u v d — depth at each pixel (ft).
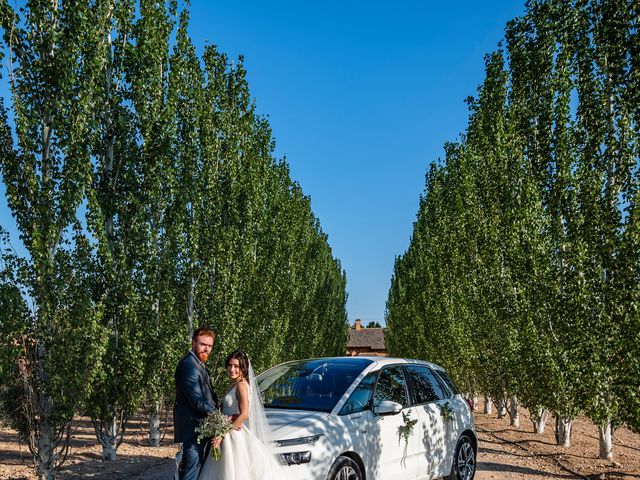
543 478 36.37
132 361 41.22
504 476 36.27
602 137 39.32
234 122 61.82
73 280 34.68
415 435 27.12
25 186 34.12
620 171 36.45
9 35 35.12
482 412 93.35
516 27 53.88
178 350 45.19
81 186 35.27
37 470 32.94
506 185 55.67
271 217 80.33
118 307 41.22
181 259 52.11
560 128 46.91
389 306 179.52
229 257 54.90
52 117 35.68
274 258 77.25
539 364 46.26
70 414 33.19
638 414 33.86
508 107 57.98
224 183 59.67
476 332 66.28
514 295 54.80
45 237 33.45
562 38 46.57
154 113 47.19
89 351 34.24
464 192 70.38
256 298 70.03
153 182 45.88
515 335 55.11
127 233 44.27
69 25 36.76
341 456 22.80
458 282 73.72
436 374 31.73
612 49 36.86
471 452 31.99
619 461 44.16
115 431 43.01
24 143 34.14
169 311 45.78
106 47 44.70
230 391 21.07
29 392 32.91
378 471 24.45
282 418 23.31
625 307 34.99
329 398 24.95
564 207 45.62
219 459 19.79
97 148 44.62
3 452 45.19
